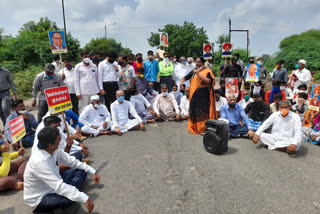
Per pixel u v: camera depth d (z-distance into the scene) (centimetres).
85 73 599
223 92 701
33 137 501
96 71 626
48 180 250
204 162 397
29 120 499
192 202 289
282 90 659
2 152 330
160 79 834
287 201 287
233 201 289
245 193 305
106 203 290
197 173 360
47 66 534
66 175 307
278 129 445
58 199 260
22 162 363
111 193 311
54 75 562
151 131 578
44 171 250
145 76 793
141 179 345
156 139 516
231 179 340
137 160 409
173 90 716
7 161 329
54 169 270
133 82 679
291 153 420
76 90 600
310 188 314
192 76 548
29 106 1003
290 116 434
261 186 321
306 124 508
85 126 539
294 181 332
